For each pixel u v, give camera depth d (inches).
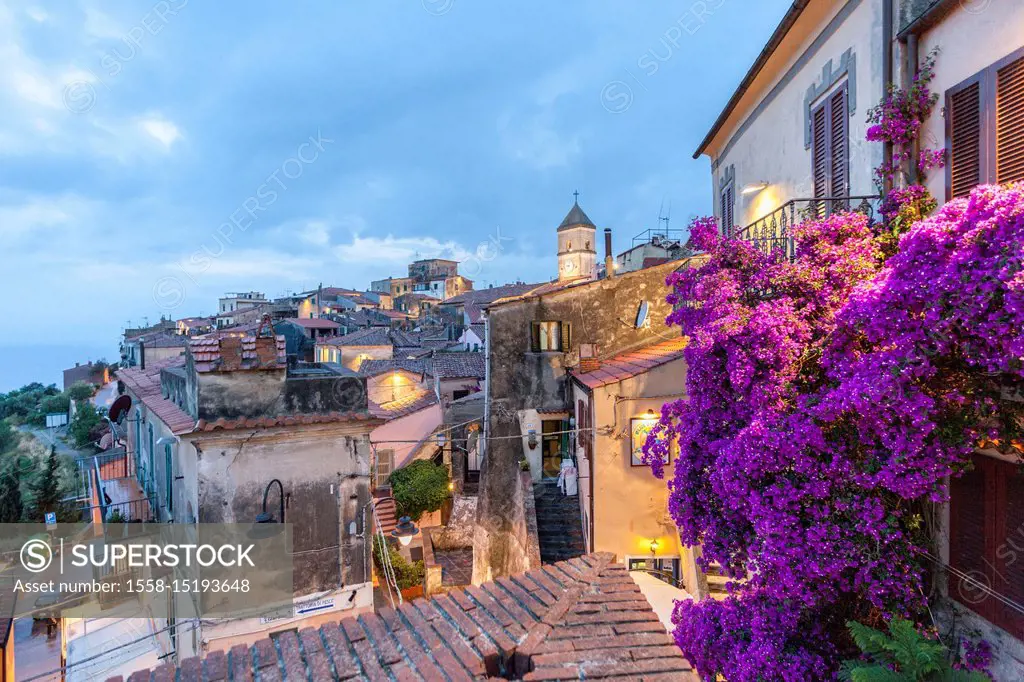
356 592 393.7
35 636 516.7
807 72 391.5
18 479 944.9
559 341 634.2
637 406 472.4
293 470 379.9
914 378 189.0
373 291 3612.2
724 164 611.2
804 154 396.2
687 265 615.5
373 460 773.9
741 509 243.0
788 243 331.0
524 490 562.6
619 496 472.1
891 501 220.1
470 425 908.6
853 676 200.1
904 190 262.8
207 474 358.0
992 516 212.8
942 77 259.1
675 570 467.8
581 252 1731.1
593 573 239.5
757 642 243.1
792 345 234.1
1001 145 226.7
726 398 263.4
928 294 181.0
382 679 178.9
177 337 1699.1
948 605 232.5
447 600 224.5
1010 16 222.4
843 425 216.5
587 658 183.6
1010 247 162.2
